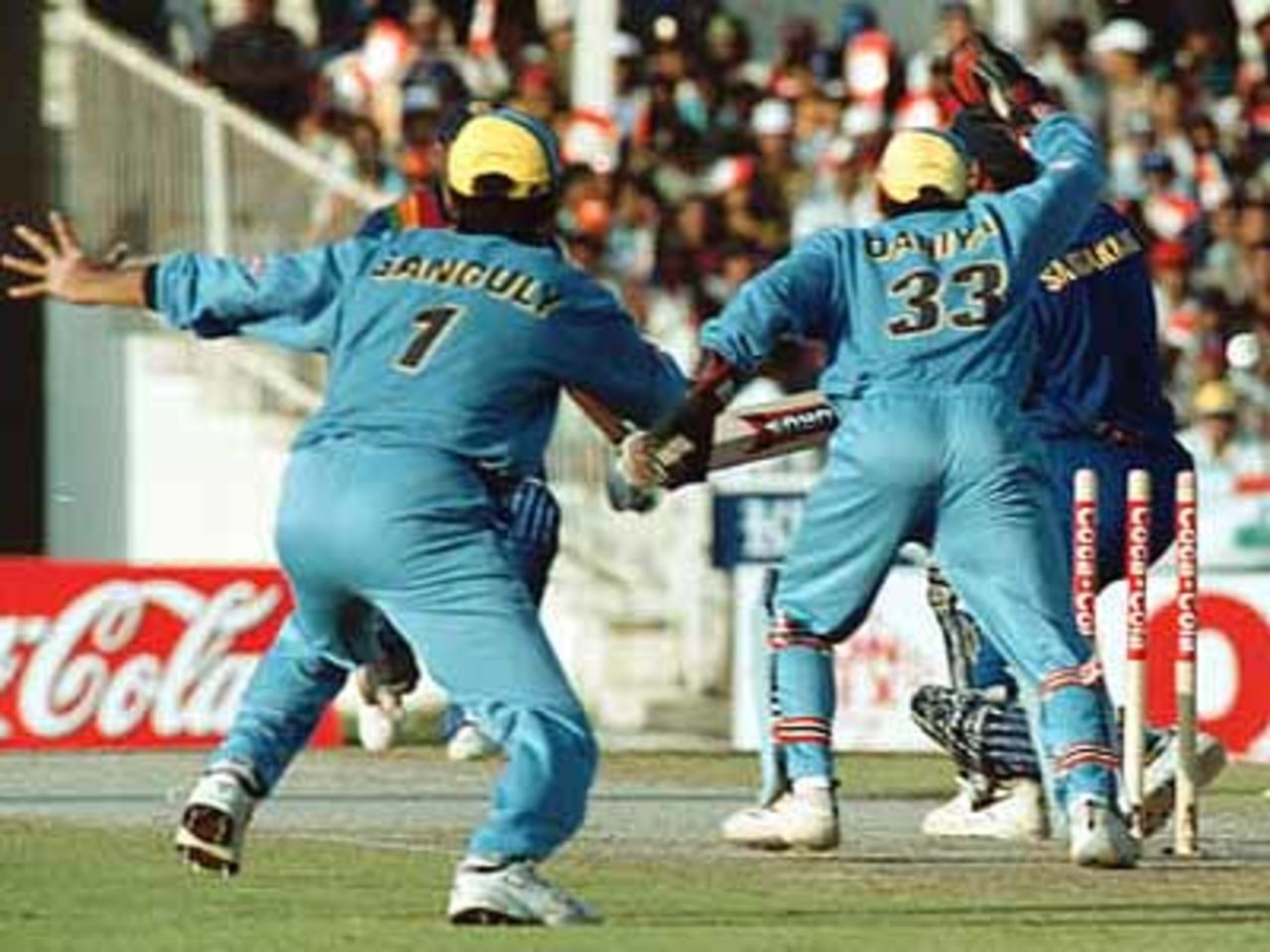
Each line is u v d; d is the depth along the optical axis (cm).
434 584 3522
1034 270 4153
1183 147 9806
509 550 3588
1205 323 9194
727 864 4334
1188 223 9494
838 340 4147
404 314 3562
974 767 4712
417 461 3522
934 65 9244
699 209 9131
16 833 4616
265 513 8994
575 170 9362
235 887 4012
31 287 3647
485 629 3519
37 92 8550
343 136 9350
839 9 10781
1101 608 6519
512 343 3547
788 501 7519
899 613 6862
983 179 4447
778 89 9681
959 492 4119
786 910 3834
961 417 4106
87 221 8906
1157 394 4691
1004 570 4125
